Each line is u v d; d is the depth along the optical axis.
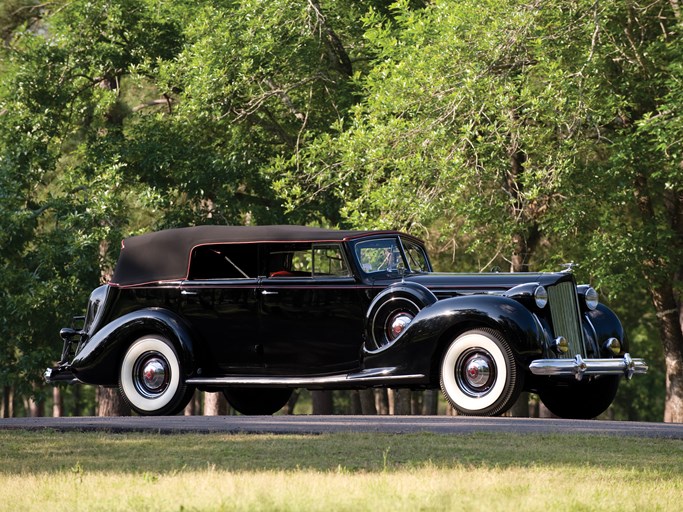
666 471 14.24
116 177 51.62
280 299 24.17
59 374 26.67
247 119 51.97
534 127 41.56
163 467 14.70
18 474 14.27
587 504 11.76
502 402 21.66
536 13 40.53
